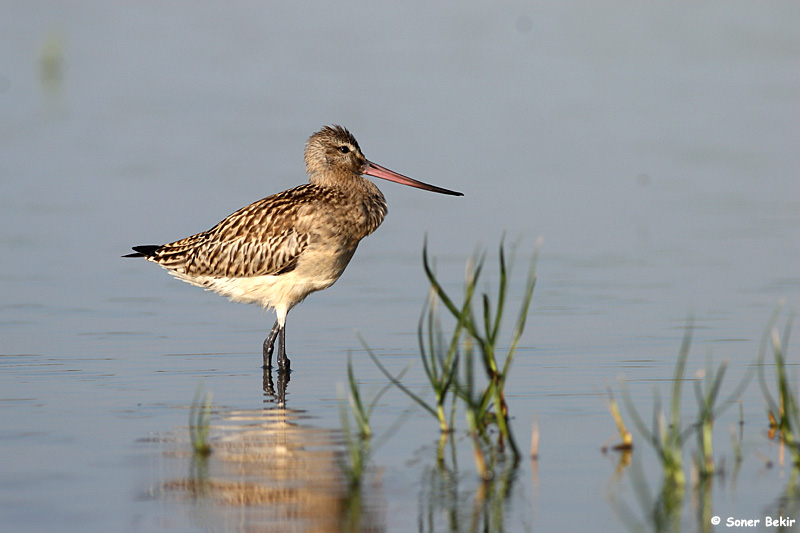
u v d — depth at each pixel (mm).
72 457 8758
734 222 17891
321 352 12406
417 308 14148
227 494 7949
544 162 21625
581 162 21672
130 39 32781
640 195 19562
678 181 20391
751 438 9047
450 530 7340
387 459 8672
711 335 12492
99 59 30562
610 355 11789
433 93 26734
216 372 11594
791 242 16703
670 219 18109
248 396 10648
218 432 9430
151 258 13781
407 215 18797
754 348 11938
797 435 8930
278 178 20203
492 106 25797
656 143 22953
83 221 18016
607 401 10172
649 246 16750
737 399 10148
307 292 13188
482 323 13273
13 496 7895
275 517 7551
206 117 24938
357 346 12586
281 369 11617
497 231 17750
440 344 9773
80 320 13680
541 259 16281
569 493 7934
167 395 10664
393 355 12133
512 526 7395
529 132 23719
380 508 7688
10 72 29516
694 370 11156
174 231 17422
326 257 12992
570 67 29578
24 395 10609
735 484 8070
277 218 12891
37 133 23828
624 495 7887
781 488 7973
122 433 9398
